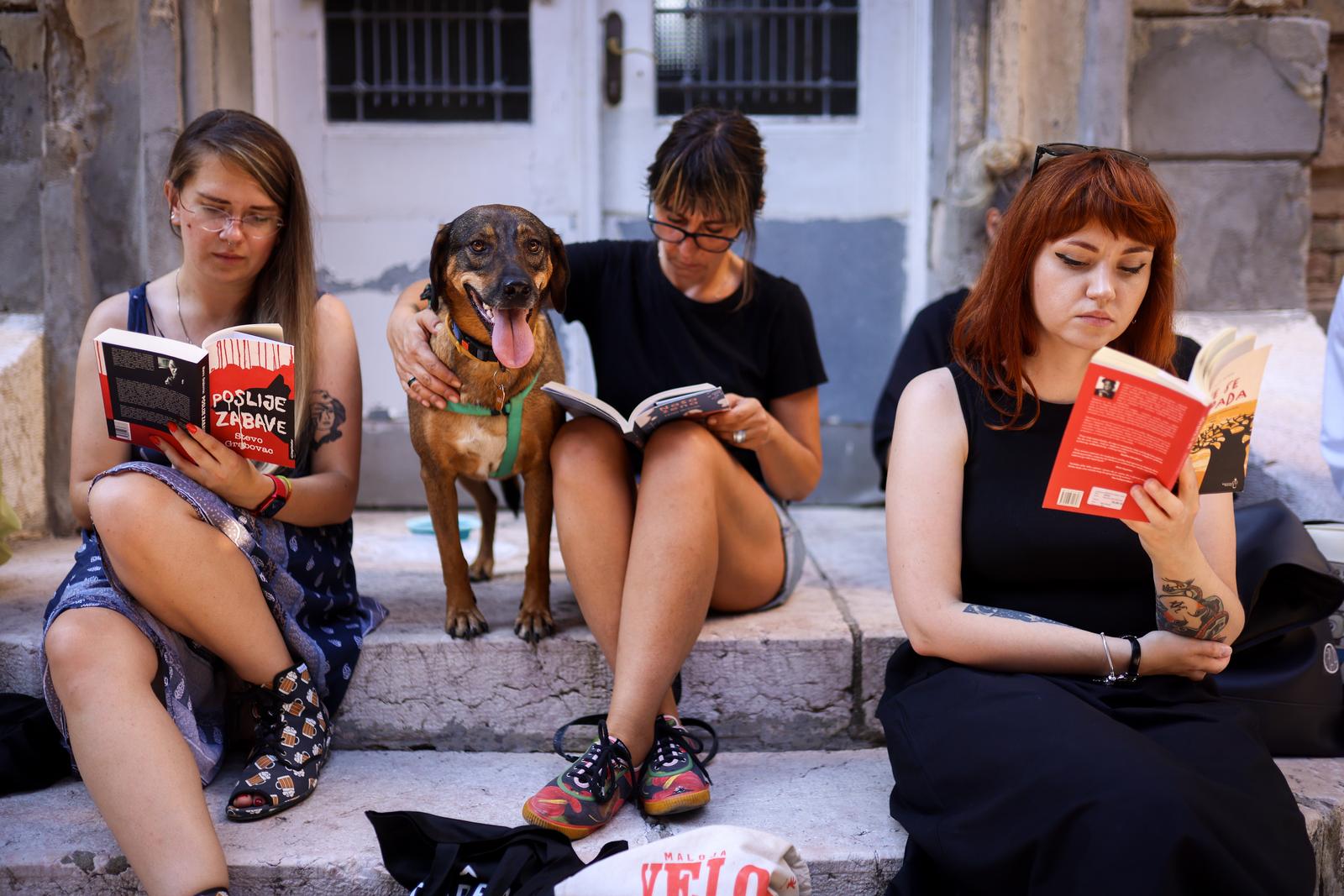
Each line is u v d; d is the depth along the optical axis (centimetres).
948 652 154
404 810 171
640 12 308
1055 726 137
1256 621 181
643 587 171
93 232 269
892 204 316
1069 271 147
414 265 312
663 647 170
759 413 187
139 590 162
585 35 306
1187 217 296
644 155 315
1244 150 293
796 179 315
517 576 241
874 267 316
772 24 312
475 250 183
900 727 154
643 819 171
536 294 177
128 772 148
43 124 267
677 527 171
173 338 189
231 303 190
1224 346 138
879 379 319
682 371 205
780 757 198
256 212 177
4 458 257
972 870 136
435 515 198
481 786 184
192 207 174
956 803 142
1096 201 143
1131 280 147
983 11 280
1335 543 199
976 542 159
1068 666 150
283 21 302
